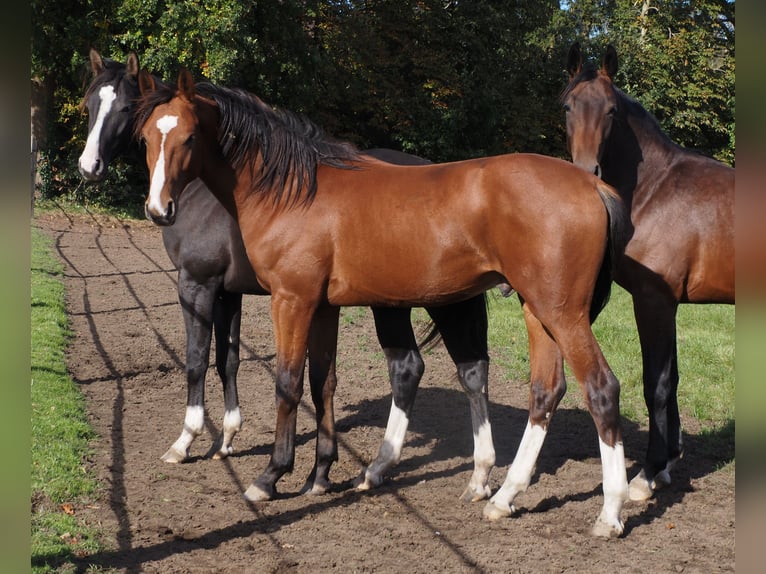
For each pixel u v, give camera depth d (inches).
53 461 169.6
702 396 265.7
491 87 846.5
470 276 150.3
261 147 162.6
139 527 146.1
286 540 143.9
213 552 137.0
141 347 298.2
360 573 130.0
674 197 176.7
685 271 175.6
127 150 218.7
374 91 815.7
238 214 167.5
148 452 191.9
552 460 198.2
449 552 139.6
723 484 181.5
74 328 319.9
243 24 614.2
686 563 136.3
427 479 182.9
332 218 157.5
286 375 162.2
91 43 647.1
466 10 847.7
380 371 288.5
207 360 192.2
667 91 884.6
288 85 709.9
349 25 786.8
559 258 138.8
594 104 174.9
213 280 191.0
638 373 291.9
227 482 176.1
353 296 159.9
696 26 910.4
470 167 149.9
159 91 158.7
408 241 150.5
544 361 156.3
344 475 183.9
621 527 147.1
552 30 945.5
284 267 160.1
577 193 140.5
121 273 449.4
